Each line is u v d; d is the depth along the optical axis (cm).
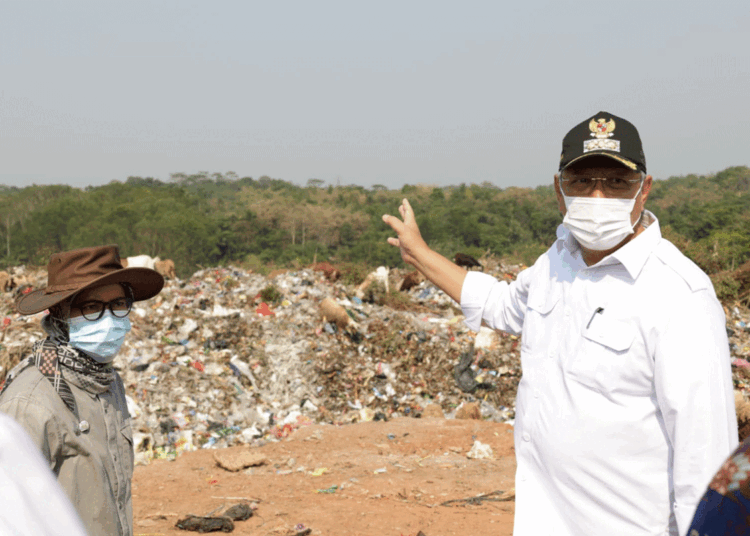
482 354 1155
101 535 204
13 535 63
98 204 11225
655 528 184
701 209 10000
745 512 73
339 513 526
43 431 193
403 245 270
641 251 191
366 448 744
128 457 228
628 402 186
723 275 1527
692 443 170
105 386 219
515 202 13175
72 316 215
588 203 195
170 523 506
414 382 1082
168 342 1083
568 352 198
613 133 195
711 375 173
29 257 9306
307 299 1425
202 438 805
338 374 1076
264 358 1084
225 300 1384
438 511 532
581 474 191
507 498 564
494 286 254
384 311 1396
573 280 206
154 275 231
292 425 880
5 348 929
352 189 18675
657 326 180
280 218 11462
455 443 759
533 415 207
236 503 554
